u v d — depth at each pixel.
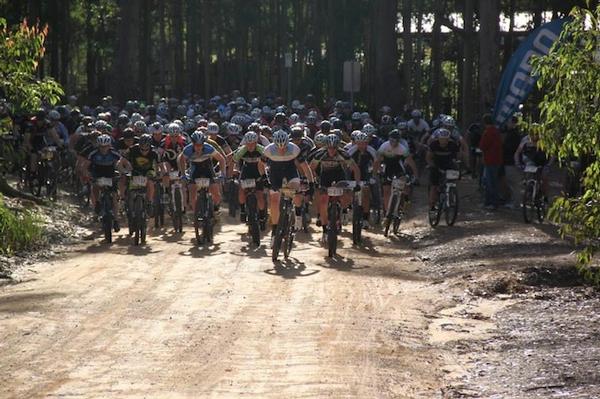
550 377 15.06
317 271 25.39
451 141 33.84
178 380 14.95
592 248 20.30
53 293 22.06
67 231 32.31
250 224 29.59
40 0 80.31
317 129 46.25
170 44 115.12
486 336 18.45
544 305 21.08
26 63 26.94
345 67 62.50
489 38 56.78
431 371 15.85
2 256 26.94
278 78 107.69
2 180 37.66
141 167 30.50
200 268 25.58
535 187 34.31
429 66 107.88
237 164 37.09
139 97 77.06
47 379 14.95
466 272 24.95
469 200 42.16
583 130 18.92
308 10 108.06
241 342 17.47
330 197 27.94
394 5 76.19
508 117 44.06
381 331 18.66
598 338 17.80
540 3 84.56
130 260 27.02
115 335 17.89
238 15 100.81
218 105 68.81
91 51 102.50
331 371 15.57
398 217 32.84
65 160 44.53
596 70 18.56
